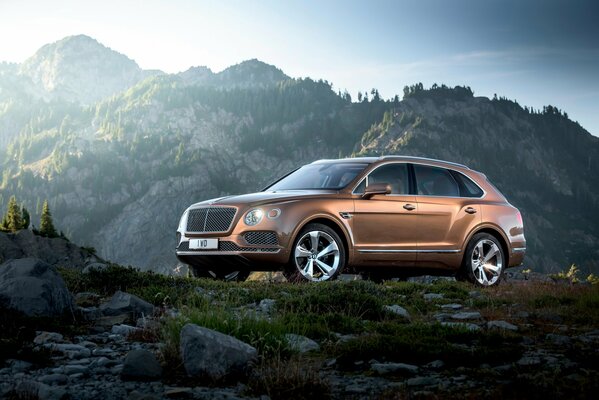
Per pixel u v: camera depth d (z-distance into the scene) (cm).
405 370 445
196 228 1016
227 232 971
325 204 999
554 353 517
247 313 553
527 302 848
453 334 571
